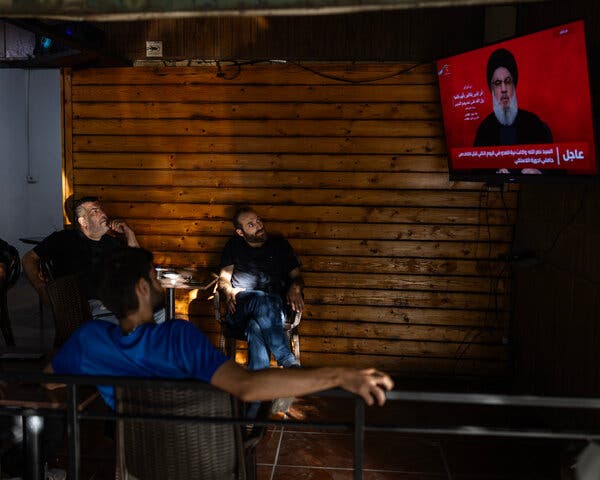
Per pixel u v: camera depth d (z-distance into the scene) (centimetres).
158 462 188
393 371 474
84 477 308
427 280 464
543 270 388
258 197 469
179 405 182
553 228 371
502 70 347
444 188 454
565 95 303
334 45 447
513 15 423
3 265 429
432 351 469
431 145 452
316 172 463
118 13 183
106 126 473
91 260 395
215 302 421
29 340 532
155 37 456
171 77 464
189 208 474
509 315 459
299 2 176
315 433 368
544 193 388
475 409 410
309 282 472
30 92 859
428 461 336
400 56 443
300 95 457
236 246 428
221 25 452
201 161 470
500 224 453
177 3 180
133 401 185
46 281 385
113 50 459
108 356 182
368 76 450
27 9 184
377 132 454
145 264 187
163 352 177
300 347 479
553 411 371
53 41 436
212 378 171
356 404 171
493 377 467
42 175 878
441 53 439
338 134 457
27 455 239
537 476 320
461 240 458
